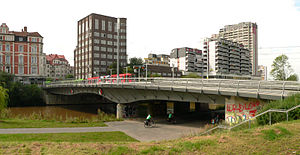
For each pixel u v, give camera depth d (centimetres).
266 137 1006
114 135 2155
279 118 1328
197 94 2580
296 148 862
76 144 1111
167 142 1189
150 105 4141
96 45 9888
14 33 8256
